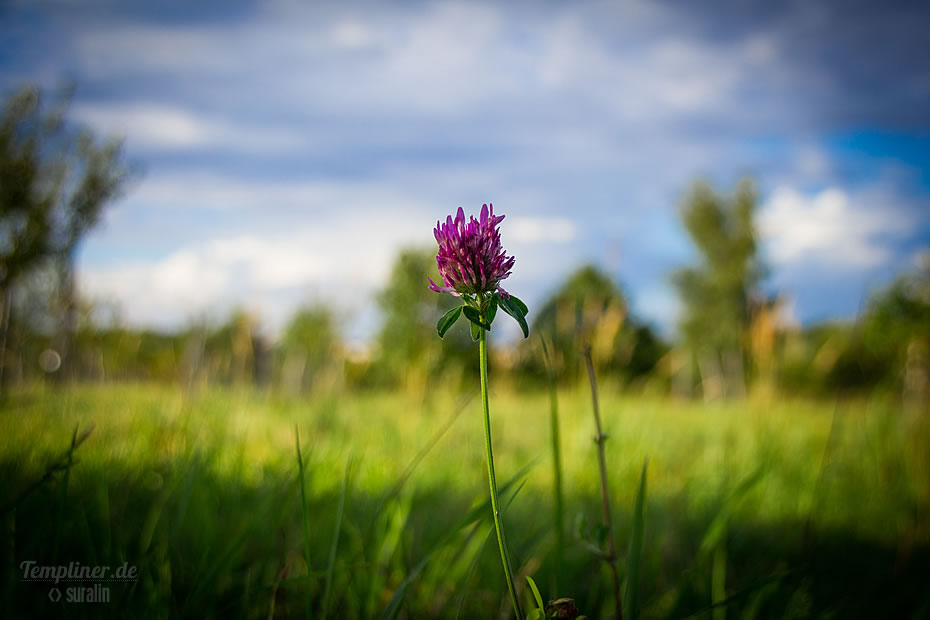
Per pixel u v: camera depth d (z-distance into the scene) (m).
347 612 1.83
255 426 4.09
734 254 24.61
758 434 4.63
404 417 5.59
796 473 3.92
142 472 2.53
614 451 3.83
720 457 4.14
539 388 7.62
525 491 3.22
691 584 2.25
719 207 25.34
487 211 1.09
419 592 1.99
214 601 1.67
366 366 10.93
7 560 1.64
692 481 3.69
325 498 2.53
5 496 1.93
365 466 3.15
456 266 1.05
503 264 1.08
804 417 5.61
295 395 7.23
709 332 24.33
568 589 1.94
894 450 3.85
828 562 2.61
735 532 2.85
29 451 2.42
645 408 5.83
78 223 6.11
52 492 1.88
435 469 3.61
